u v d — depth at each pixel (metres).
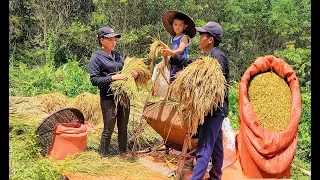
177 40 5.07
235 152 4.97
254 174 4.54
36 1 14.42
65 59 13.95
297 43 14.06
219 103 4.03
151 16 14.15
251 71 4.82
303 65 12.42
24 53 13.94
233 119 8.00
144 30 13.57
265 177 4.52
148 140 5.89
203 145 4.04
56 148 5.03
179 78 4.03
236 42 14.04
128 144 5.73
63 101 7.15
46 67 11.42
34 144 4.99
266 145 4.43
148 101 5.06
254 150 4.48
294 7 14.69
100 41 5.12
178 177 4.34
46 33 14.37
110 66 5.05
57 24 14.55
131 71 5.03
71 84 9.94
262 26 13.91
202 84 3.89
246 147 4.55
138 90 5.14
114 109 5.09
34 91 9.19
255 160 4.47
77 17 14.45
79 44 14.20
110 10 14.05
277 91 4.79
